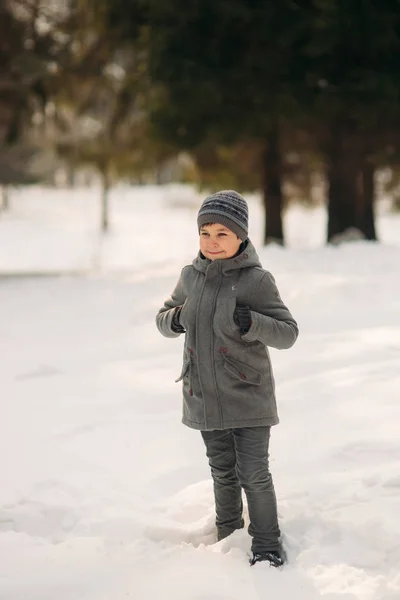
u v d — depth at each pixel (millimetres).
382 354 9289
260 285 4441
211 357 4461
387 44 20547
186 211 77562
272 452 6340
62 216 71438
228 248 4441
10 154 67500
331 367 8953
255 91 21312
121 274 22109
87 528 5156
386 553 4363
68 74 25266
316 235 50688
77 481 6129
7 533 5145
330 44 19922
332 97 20922
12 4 23594
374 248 19328
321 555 4398
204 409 4500
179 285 4750
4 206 72375
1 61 23547
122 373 9828
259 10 20328
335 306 12859
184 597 3980
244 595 3990
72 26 24609
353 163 23812
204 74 21016
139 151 27609
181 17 20703
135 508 5504
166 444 6883
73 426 7672
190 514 5316
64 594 4105
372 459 5973
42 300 17859
